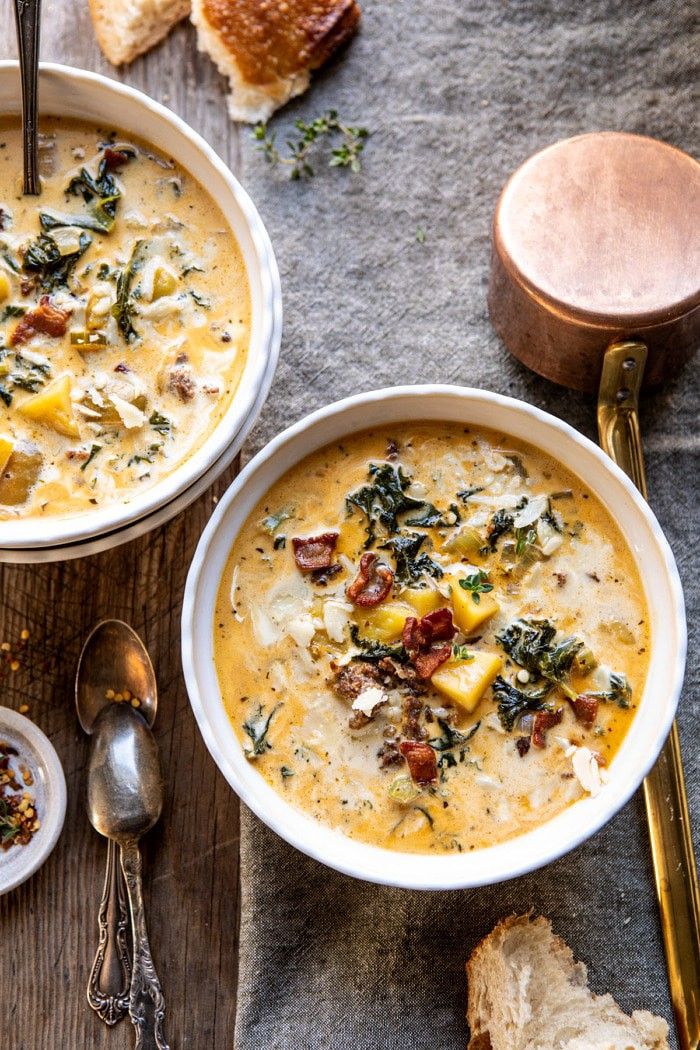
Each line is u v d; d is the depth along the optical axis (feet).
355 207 2.17
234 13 2.13
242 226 1.95
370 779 1.88
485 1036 2.00
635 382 2.03
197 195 1.98
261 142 2.17
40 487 1.92
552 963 1.99
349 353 2.14
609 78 2.19
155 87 2.19
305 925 2.05
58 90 1.95
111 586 2.12
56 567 2.12
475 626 1.89
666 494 2.11
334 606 1.91
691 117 2.19
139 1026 2.03
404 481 1.93
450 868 1.85
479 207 2.17
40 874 2.08
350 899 2.05
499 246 2.03
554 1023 1.97
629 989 2.02
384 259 2.16
